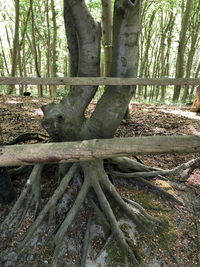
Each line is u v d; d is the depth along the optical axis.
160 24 16.44
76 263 2.53
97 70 2.61
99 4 7.71
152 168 3.65
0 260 2.53
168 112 7.16
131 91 2.75
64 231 2.62
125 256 2.58
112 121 2.76
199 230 2.95
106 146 1.50
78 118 2.76
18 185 3.17
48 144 1.49
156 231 2.87
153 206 3.16
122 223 2.84
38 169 2.97
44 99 8.55
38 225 2.62
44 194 3.05
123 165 3.38
